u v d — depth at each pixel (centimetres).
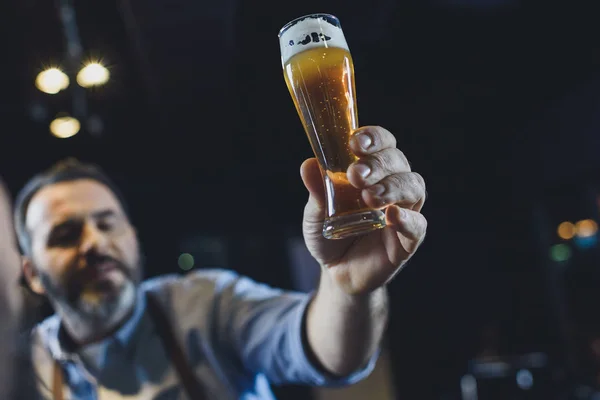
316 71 89
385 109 666
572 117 646
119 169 738
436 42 531
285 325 126
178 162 746
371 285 96
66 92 505
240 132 676
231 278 152
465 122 726
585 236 795
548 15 500
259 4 422
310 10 418
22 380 133
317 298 116
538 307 820
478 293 873
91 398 135
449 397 832
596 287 800
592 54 555
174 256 833
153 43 399
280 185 805
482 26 512
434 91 627
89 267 132
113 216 140
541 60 573
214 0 356
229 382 140
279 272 851
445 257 881
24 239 142
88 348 135
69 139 664
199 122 604
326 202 92
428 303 881
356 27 436
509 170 799
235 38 471
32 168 685
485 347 755
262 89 575
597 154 630
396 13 472
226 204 809
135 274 140
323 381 118
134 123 644
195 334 139
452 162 803
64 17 423
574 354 777
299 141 720
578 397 646
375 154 82
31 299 145
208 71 461
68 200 136
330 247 97
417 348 870
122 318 135
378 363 771
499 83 619
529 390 657
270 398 153
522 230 819
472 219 853
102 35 477
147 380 134
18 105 574
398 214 83
